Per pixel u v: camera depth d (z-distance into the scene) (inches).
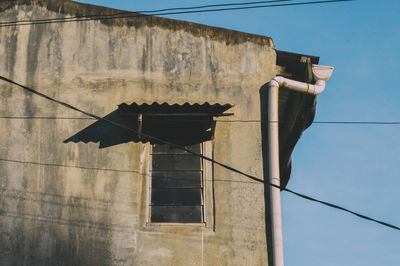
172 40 462.0
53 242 401.7
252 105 452.4
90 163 422.3
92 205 411.8
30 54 447.8
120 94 441.7
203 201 423.5
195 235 411.5
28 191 413.1
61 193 413.4
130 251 402.3
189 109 415.5
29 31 454.0
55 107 434.9
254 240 415.8
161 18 466.6
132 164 425.4
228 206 423.2
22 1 461.4
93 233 404.8
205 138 438.9
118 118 435.8
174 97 445.4
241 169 434.3
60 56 448.5
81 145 426.6
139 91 443.8
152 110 415.5
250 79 459.8
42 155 422.6
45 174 417.7
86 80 443.8
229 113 444.5
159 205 421.1
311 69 460.4
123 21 461.7
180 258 404.2
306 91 454.6
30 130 428.1
